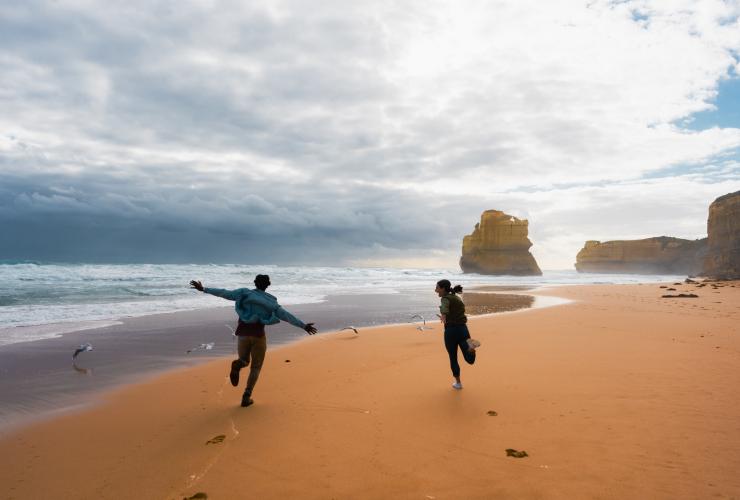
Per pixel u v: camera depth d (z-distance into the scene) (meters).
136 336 11.17
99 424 4.94
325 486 3.45
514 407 5.41
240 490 3.39
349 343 10.55
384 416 5.13
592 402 5.54
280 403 5.69
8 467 3.85
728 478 3.48
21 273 36.19
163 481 3.56
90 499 3.29
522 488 3.37
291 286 35.75
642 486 3.37
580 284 48.53
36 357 8.64
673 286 39.66
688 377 6.74
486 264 101.12
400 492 3.34
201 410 5.41
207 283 32.09
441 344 10.33
